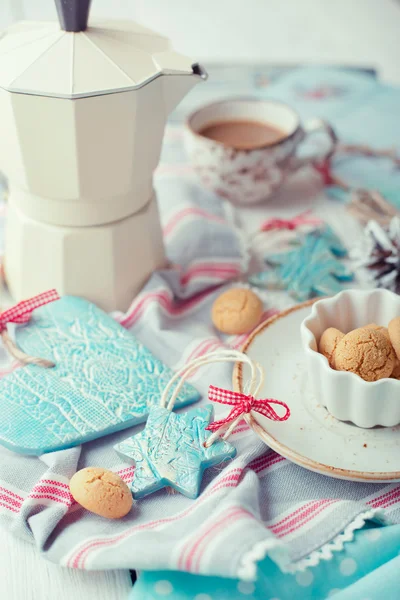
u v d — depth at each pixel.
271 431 0.53
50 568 0.50
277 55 1.04
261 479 0.53
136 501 0.52
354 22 1.16
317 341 0.56
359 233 0.74
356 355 0.52
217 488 0.51
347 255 0.71
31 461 0.54
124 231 0.62
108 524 0.51
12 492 0.52
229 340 0.64
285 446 0.52
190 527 0.49
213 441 0.53
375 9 1.21
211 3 1.17
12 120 0.56
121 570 0.50
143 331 0.63
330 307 0.57
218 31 1.08
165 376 0.58
